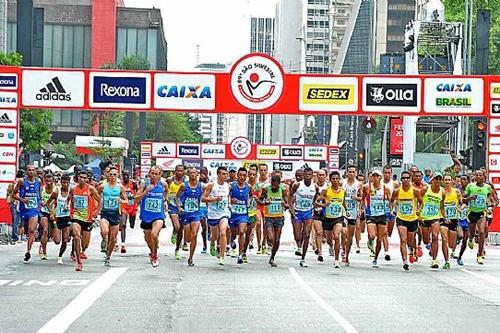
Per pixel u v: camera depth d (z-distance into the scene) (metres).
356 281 28.38
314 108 43.03
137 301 22.45
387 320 19.78
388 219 36.06
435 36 84.00
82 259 34.22
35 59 57.69
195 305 21.89
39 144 64.31
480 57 53.69
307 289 25.84
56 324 18.61
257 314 20.42
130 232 55.78
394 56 92.38
